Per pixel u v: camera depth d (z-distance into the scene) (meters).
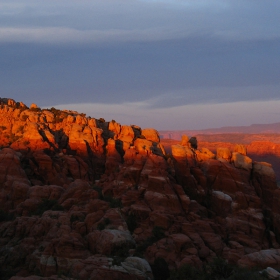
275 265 61.47
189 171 87.50
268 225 82.25
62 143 109.94
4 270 64.31
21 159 97.38
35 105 130.25
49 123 115.00
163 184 76.00
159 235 67.38
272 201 86.62
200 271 59.25
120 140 114.19
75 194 79.62
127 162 84.69
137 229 69.12
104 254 61.31
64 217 69.44
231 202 84.00
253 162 91.69
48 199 81.81
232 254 65.75
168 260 62.22
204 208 80.56
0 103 129.75
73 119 117.19
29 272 63.28
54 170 97.25
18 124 113.75
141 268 57.59
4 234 72.56
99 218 68.88
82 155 106.44
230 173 88.12
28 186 86.62
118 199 76.31
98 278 54.28
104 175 99.69
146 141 108.88
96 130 111.56
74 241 61.81
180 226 69.25
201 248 65.56
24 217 74.12
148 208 73.00
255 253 63.31
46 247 61.69
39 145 102.62
